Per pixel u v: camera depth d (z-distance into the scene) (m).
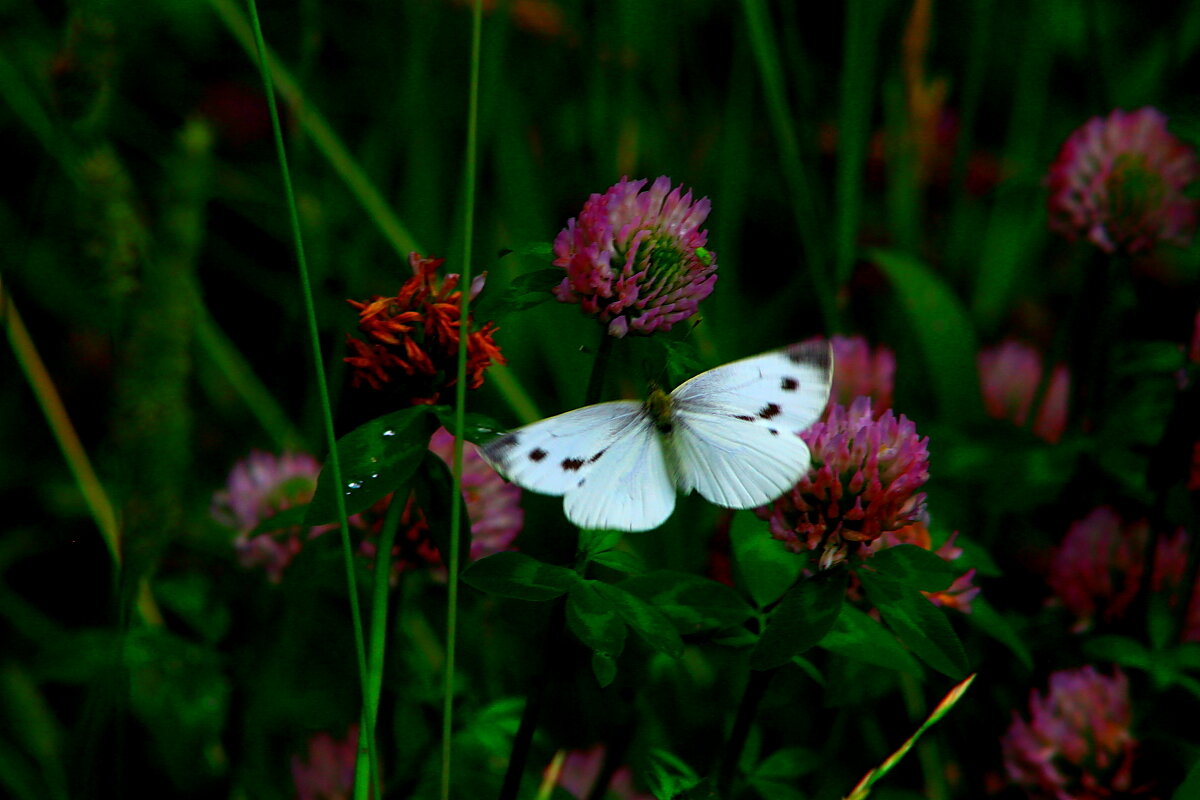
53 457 0.56
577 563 0.43
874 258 0.59
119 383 0.40
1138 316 0.58
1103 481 0.53
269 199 0.65
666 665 0.49
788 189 0.63
